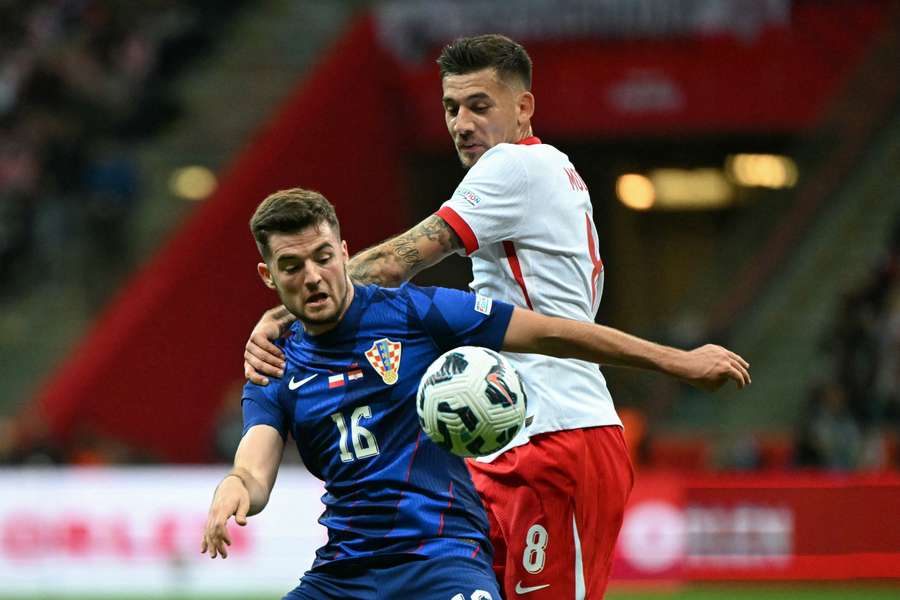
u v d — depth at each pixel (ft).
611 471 62.03
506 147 60.90
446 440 52.75
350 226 236.63
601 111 235.61
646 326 271.49
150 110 245.04
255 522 157.07
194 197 239.30
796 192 237.04
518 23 234.58
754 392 215.92
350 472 55.77
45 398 201.57
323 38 261.65
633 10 231.91
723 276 240.94
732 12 231.71
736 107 234.17
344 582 55.77
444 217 59.72
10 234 230.48
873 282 198.18
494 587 55.16
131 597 153.58
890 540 154.81
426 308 56.03
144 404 209.15
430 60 237.66
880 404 184.03
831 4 233.35
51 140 228.63
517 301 61.46
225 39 263.29
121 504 159.22
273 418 56.75
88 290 226.38
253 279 225.35
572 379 61.41
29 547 159.74
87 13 250.78
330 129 231.71
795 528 155.74
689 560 156.04
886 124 237.86
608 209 267.59
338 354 55.98
